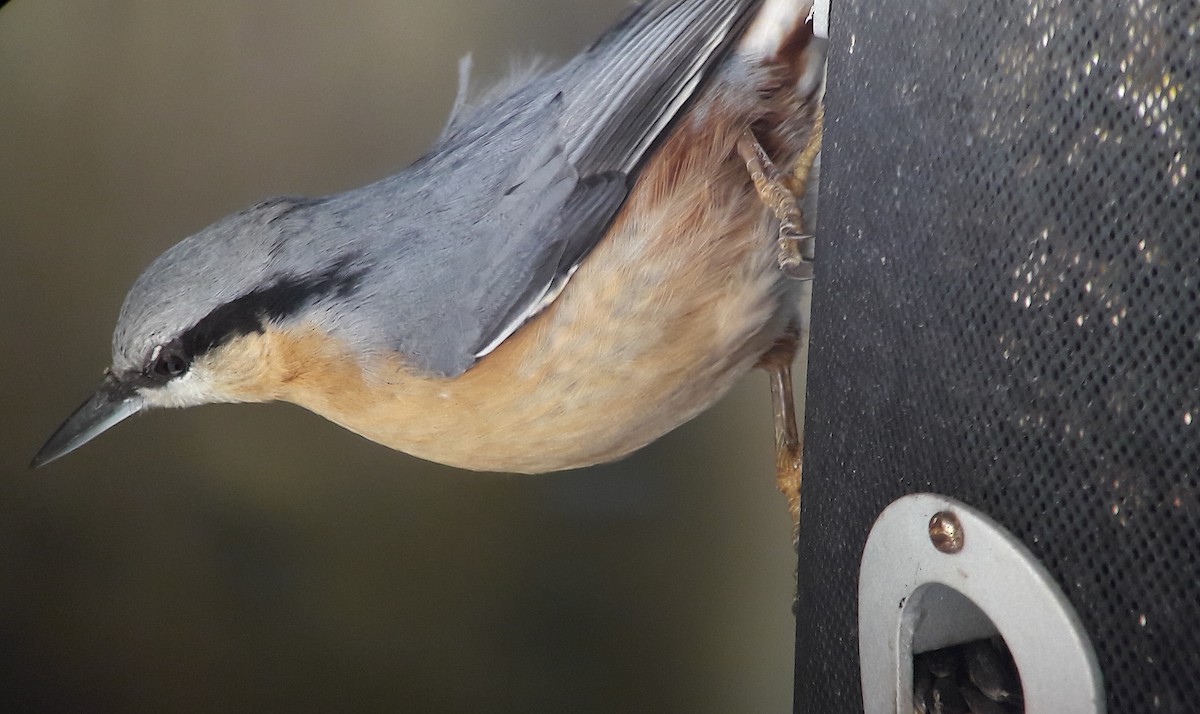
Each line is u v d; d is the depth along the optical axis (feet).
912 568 7.63
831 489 7.68
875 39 7.64
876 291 7.65
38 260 8.00
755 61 7.80
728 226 7.81
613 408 7.83
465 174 7.83
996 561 7.60
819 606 7.69
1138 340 7.25
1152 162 7.13
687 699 7.97
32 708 8.04
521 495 8.01
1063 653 7.58
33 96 7.99
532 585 8.01
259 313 7.82
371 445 8.03
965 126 7.61
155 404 7.85
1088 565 7.58
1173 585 7.07
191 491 8.04
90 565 8.04
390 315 7.82
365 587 8.02
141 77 7.99
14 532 8.04
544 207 7.81
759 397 7.97
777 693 7.95
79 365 8.01
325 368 7.83
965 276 7.61
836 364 7.67
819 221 7.69
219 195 7.99
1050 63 7.59
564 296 7.81
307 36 7.98
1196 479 6.91
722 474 7.98
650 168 7.81
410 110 7.97
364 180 7.98
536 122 7.83
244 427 8.03
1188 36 6.86
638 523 7.99
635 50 7.82
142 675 8.03
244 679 8.03
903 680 7.63
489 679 8.00
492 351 7.81
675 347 7.82
